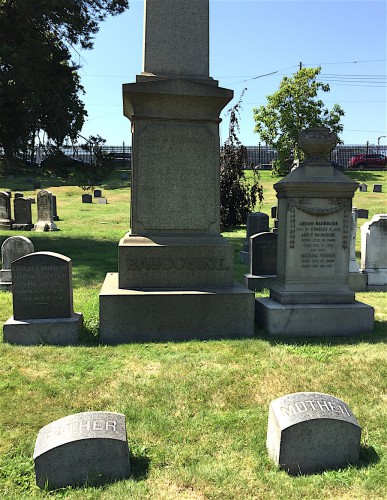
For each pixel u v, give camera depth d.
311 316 6.60
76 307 7.89
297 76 44.88
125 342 6.16
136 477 3.25
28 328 6.07
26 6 14.50
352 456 3.43
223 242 6.68
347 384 4.79
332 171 6.86
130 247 6.45
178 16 6.76
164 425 3.94
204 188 6.70
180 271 6.57
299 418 3.35
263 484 3.19
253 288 9.86
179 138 6.61
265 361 5.41
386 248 10.40
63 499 3.02
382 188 40.00
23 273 6.18
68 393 4.53
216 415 4.13
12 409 4.20
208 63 6.87
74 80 18.64
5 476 3.28
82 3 15.97
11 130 17.92
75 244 16.64
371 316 6.71
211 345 5.95
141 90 6.29
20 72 15.38
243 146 21.72
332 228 6.89
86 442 3.18
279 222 7.20
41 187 42.88
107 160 19.41
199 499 3.04
